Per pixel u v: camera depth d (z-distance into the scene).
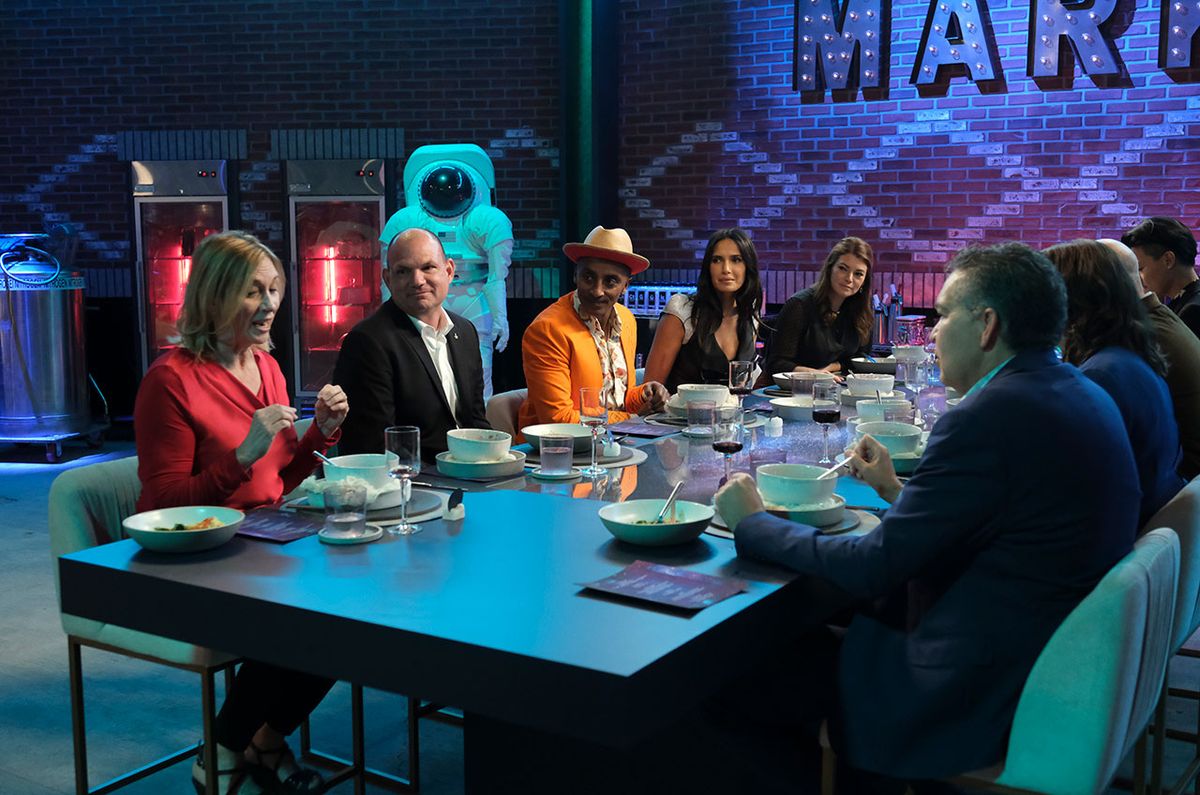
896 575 1.73
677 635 1.51
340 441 2.95
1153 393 2.42
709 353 4.07
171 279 7.61
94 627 2.32
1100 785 1.68
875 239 6.83
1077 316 2.53
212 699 2.17
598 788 2.11
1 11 7.79
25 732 2.93
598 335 3.54
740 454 2.69
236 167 7.57
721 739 2.06
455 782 2.69
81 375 6.97
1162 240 3.57
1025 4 6.27
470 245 6.90
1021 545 1.74
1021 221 6.45
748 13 6.98
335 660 1.61
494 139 7.61
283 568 1.83
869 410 3.21
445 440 3.04
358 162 7.34
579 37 7.27
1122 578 1.66
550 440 2.48
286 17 7.63
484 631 1.53
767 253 7.14
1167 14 5.93
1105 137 6.18
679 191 7.32
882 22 6.62
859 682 1.83
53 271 6.78
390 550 1.93
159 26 7.71
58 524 2.33
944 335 1.91
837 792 2.05
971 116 6.48
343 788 2.63
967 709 1.75
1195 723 3.00
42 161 7.90
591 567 1.83
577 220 7.51
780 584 1.75
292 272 7.46
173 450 2.30
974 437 1.73
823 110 6.86
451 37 7.55
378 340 2.94
